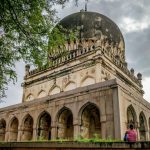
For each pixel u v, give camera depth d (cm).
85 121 1608
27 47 963
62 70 2284
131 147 734
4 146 1178
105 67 2080
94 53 2080
